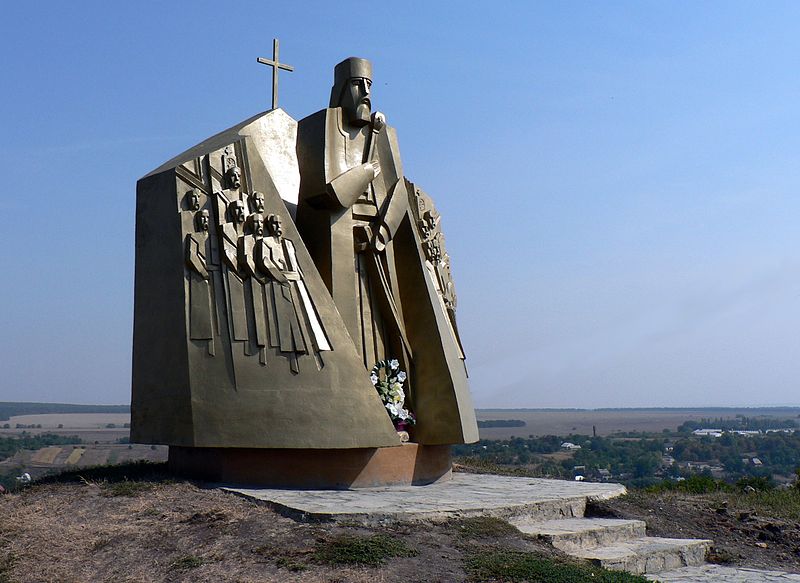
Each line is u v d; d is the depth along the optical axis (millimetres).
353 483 14109
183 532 11117
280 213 14648
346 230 15383
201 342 13883
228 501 12391
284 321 14031
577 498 13703
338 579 9469
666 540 12914
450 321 18047
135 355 14844
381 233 15688
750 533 14195
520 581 9648
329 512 11336
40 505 12680
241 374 13758
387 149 16281
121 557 10555
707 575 11898
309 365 14000
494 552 10625
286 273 14234
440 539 10953
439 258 17859
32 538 11273
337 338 14273
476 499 13086
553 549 11422
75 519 11945
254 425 13617
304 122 15727
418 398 15812
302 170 15484
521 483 15750
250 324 13953
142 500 12547
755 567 12500
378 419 14227
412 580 9539
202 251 14125
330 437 13805
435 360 15789
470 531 11398
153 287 14609
